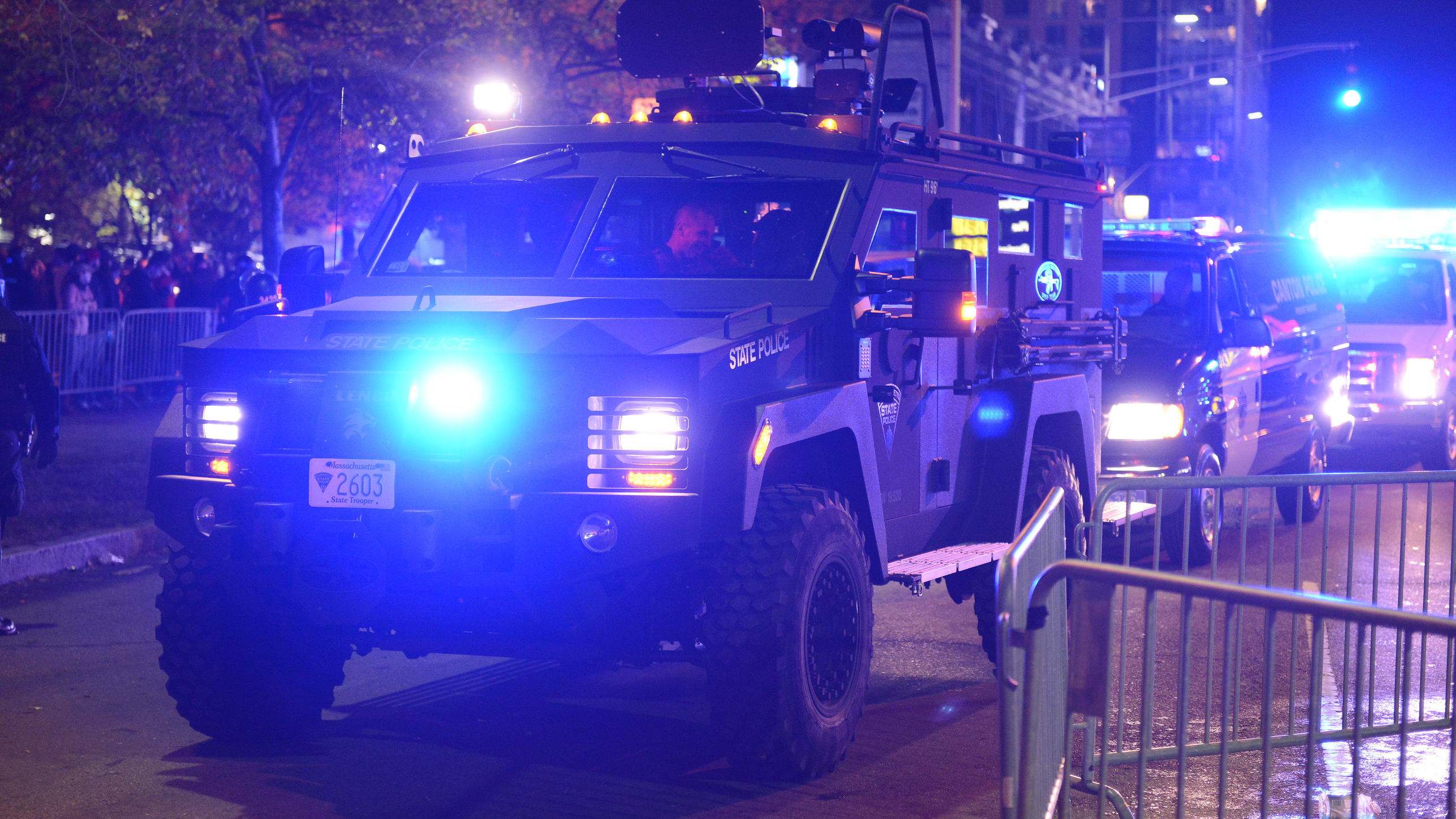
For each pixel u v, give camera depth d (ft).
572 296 22.21
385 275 23.68
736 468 18.70
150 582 34.22
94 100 69.72
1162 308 39.22
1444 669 26.66
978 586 25.72
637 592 19.62
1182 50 356.38
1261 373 41.19
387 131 83.76
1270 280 43.50
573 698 24.31
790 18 98.94
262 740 21.61
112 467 48.80
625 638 19.93
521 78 82.28
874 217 22.33
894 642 28.63
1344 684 20.43
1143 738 14.29
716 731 19.30
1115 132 141.18
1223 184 188.65
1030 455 25.53
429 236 24.82
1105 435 36.78
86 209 127.65
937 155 23.91
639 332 19.20
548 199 23.38
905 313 23.25
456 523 18.67
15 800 18.83
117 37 70.28
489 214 23.61
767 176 22.49
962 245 25.04
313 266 24.03
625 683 25.39
